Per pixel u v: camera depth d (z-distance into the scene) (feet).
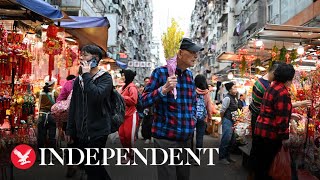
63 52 33.78
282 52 33.09
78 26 28.50
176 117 12.17
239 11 93.15
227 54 45.21
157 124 12.40
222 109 23.77
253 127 17.17
